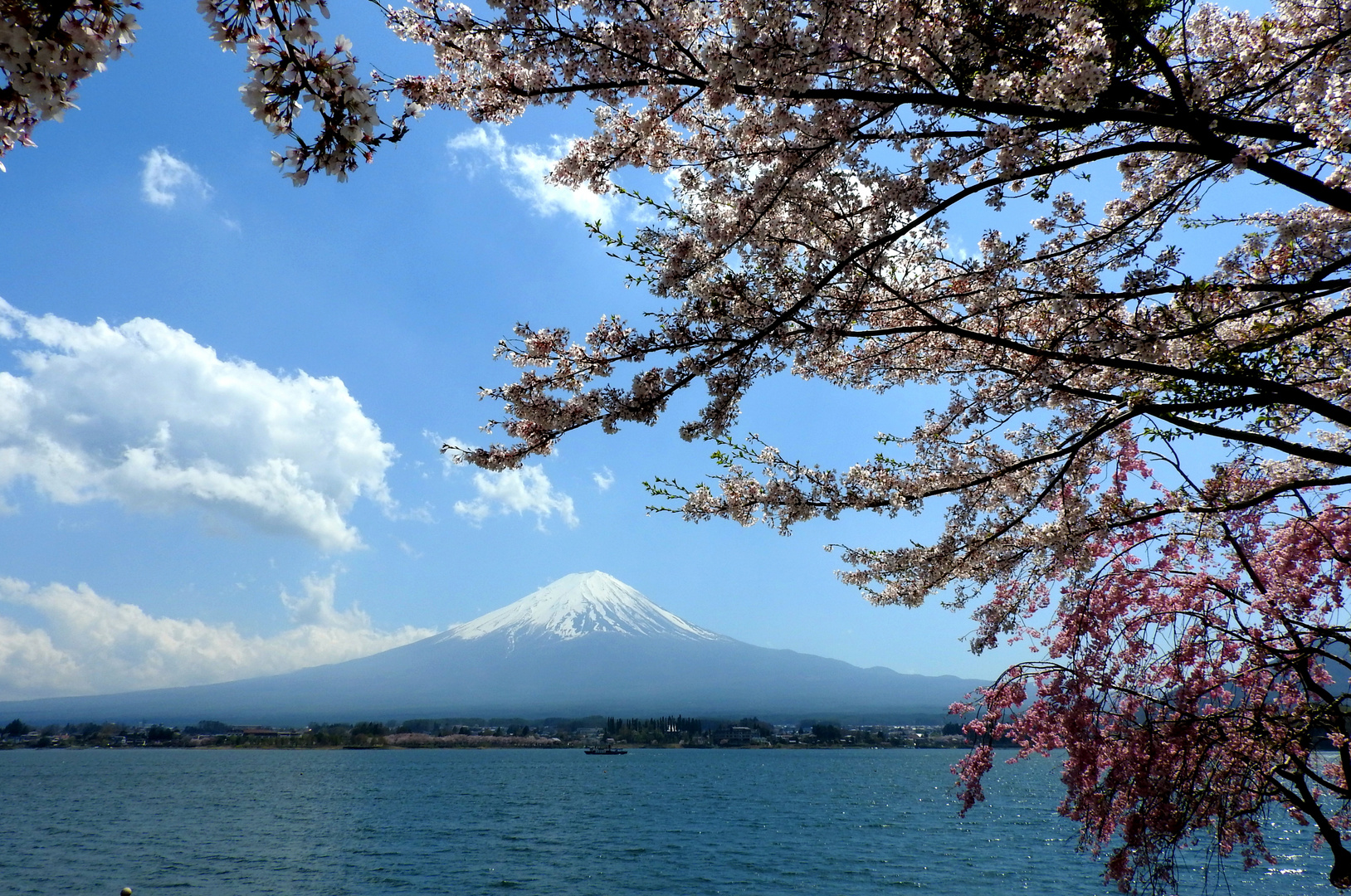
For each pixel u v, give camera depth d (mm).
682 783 117062
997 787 94625
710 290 6035
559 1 5047
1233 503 6137
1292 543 7250
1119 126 5602
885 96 4633
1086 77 4133
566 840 54406
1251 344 5020
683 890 36750
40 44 2396
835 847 48656
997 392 7367
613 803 84250
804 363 7996
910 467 7812
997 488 7695
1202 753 6242
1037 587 7832
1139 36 4500
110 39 2561
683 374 6145
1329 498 7547
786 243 6113
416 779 128750
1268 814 6707
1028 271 6391
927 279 7109
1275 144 5316
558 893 36688
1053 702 7113
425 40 5398
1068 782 6980
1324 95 4992
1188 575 7316
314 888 37906
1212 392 5129
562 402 6418
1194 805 6332
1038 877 36250
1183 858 29062
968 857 42656
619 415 6277
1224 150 4590
